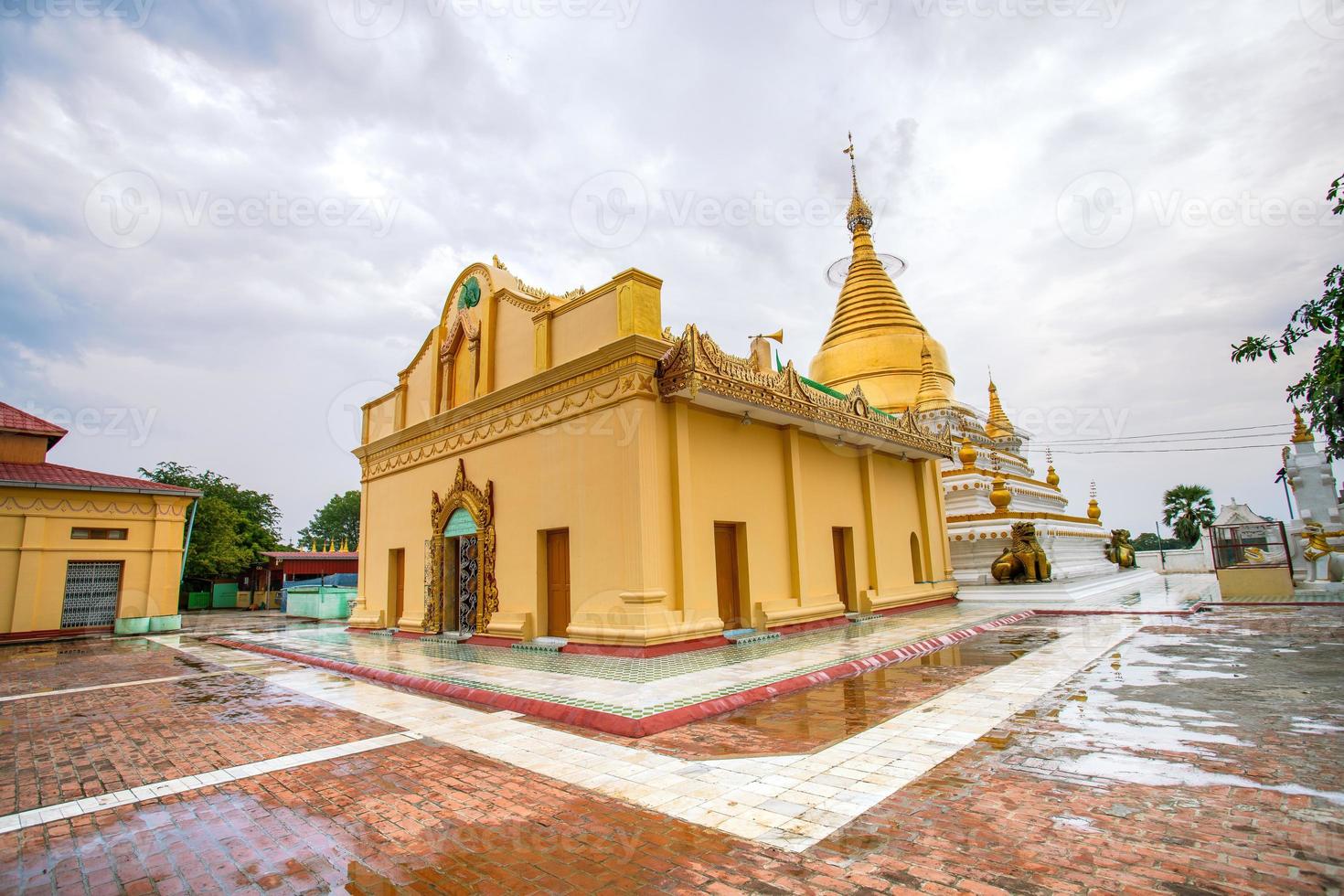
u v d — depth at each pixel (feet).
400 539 51.29
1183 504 144.15
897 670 28.14
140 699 27.53
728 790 14.15
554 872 10.78
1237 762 14.67
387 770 16.52
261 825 13.19
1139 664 27.25
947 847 10.99
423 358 53.26
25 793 15.49
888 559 53.21
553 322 39.42
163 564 64.28
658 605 31.94
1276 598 52.47
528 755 17.43
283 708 24.76
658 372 33.96
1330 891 9.16
